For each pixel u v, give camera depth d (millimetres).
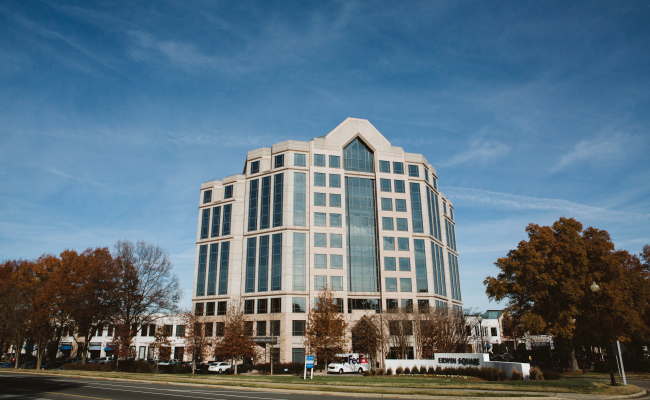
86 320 55219
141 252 55031
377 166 76438
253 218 73938
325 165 73750
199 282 76312
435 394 20891
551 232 43625
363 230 73250
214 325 70812
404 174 77312
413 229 74812
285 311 65125
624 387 23469
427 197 78875
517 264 43562
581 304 42719
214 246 76688
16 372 44719
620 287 41719
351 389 23203
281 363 58031
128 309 52625
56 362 75125
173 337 85938
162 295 53875
